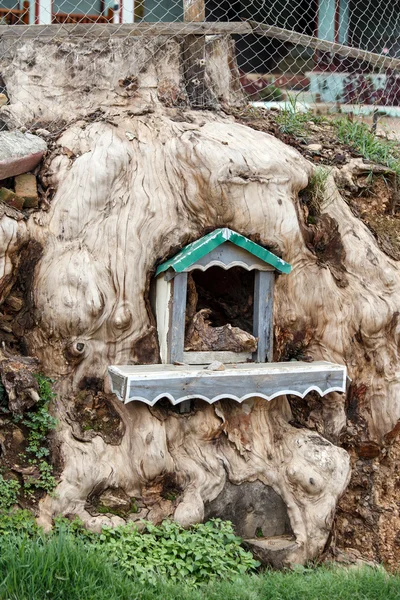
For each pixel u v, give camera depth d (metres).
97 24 5.00
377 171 5.30
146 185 4.55
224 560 4.14
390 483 4.89
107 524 4.12
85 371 4.37
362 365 4.86
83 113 4.83
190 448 4.40
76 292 4.35
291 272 4.71
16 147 4.53
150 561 4.00
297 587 3.97
